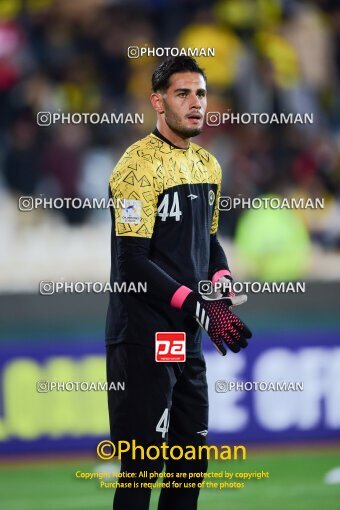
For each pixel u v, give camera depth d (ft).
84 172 85.56
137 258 37.35
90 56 95.04
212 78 92.17
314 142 92.12
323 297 69.87
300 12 99.91
